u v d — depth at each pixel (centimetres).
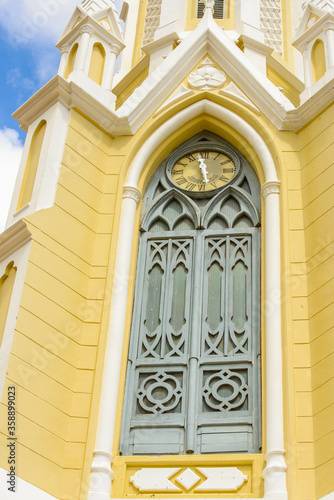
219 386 1661
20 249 1692
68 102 1919
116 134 1950
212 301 1769
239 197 1889
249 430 1599
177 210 1902
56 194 1772
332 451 1484
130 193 1856
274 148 1878
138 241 1845
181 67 2023
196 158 1962
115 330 1675
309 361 1599
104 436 1564
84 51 2030
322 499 1430
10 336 1564
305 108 1895
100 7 2133
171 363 1697
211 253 1825
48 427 1543
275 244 1745
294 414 1546
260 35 2186
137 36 2366
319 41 2025
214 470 1539
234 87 1983
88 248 1769
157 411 1648
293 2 2412
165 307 1762
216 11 2277
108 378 1622
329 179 1770
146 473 1551
